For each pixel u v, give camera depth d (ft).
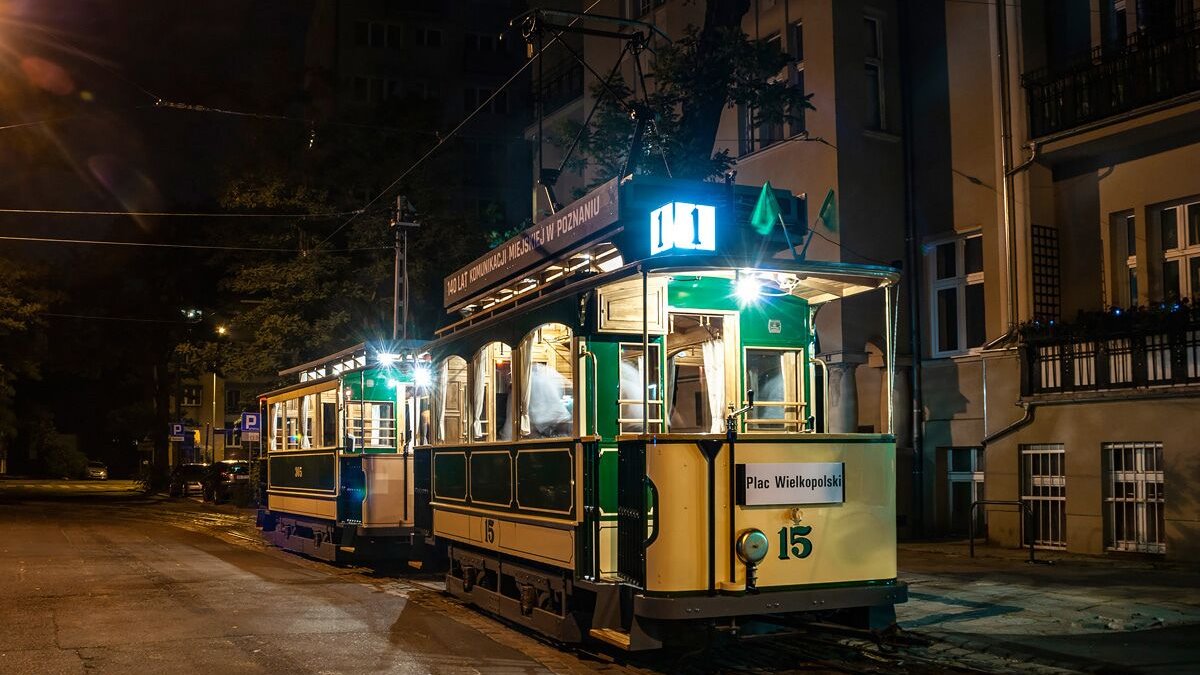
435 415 44.21
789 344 30.89
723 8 55.01
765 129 69.92
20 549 63.87
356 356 55.93
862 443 28.48
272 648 30.96
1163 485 47.83
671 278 29.55
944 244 62.54
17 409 205.77
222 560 58.18
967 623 33.47
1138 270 52.08
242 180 93.15
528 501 33.19
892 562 28.66
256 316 95.20
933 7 63.10
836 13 62.95
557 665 29.37
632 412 30.12
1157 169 51.21
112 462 258.16
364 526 52.11
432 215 91.40
